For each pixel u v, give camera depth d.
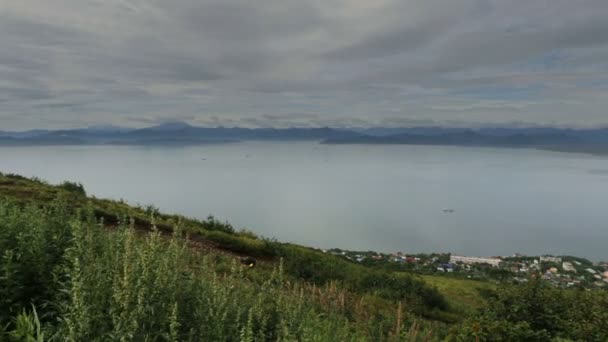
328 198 187.62
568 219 173.38
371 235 110.38
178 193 149.50
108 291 3.36
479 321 7.41
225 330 3.78
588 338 7.20
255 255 13.68
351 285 13.43
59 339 3.09
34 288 3.67
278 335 4.12
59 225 4.69
